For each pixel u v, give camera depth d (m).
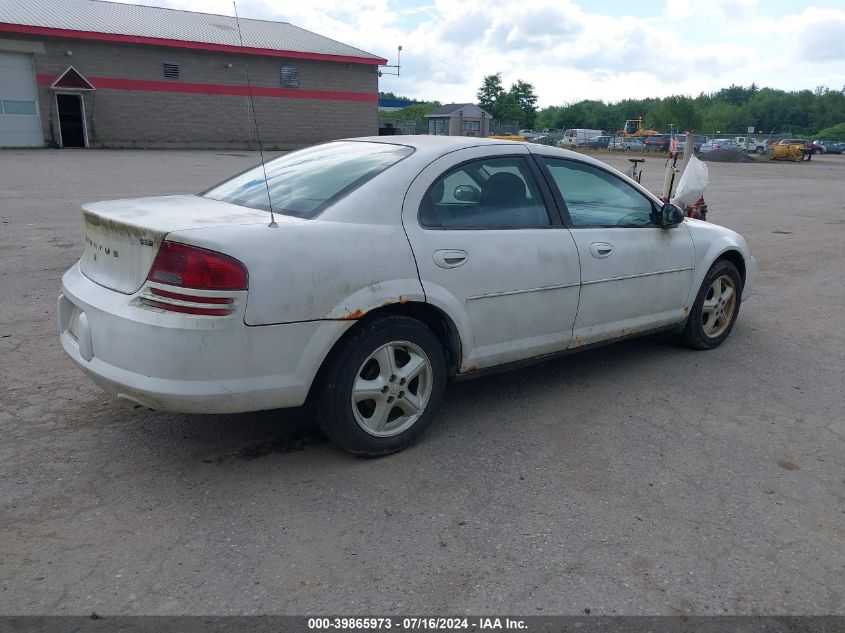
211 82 32.81
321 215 3.39
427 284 3.58
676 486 3.47
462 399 4.47
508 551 2.90
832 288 8.08
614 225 4.62
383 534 2.99
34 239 8.98
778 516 3.24
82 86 29.55
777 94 140.00
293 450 3.70
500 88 87.56
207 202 3.87
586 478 3.52
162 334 2.97
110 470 3.42
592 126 109.31
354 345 3.38
